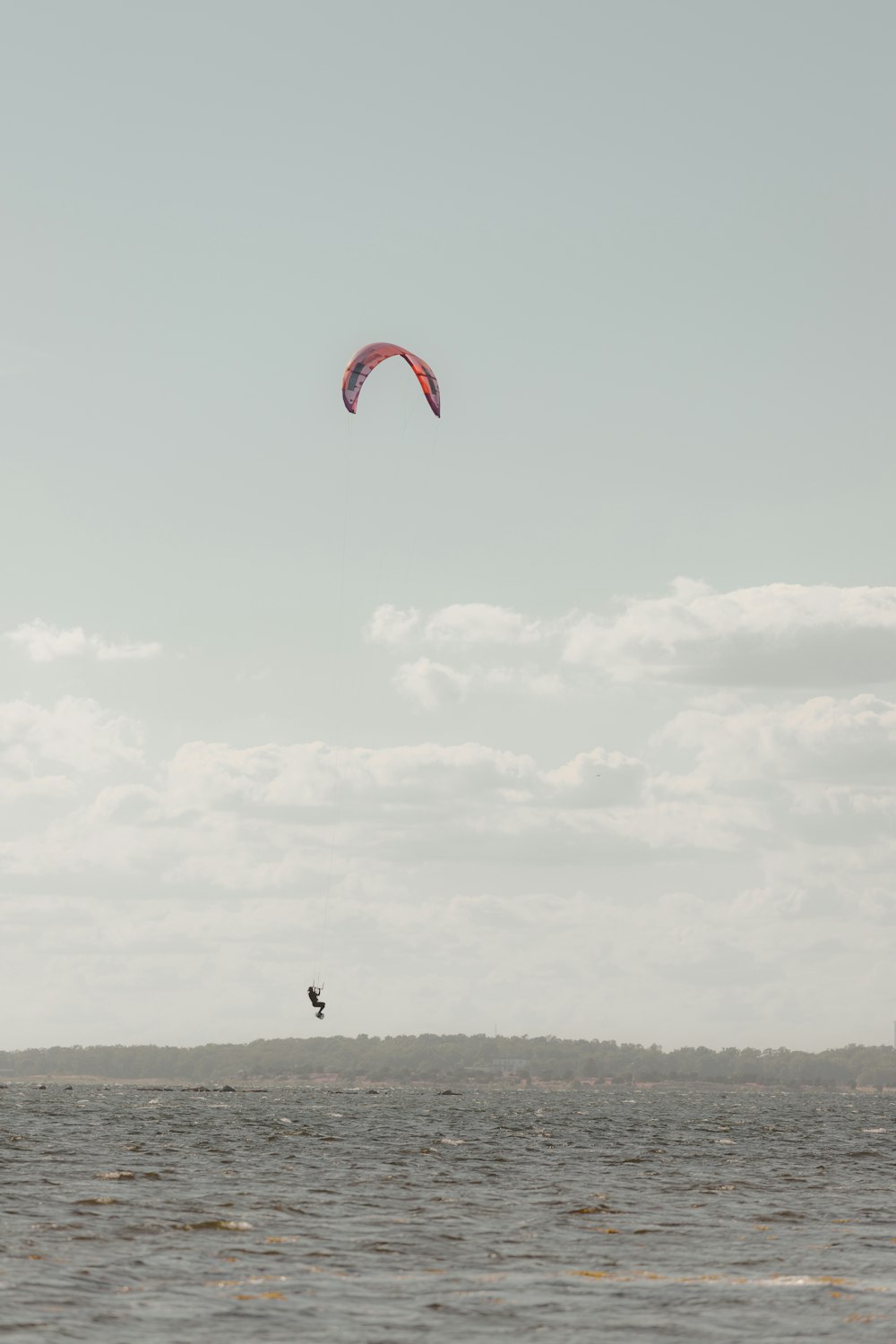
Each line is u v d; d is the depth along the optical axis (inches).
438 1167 3887.8
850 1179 3742.6
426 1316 1684.3
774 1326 1638.8
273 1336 1560.0
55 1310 1658.5
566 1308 1739.7
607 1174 3774.6
